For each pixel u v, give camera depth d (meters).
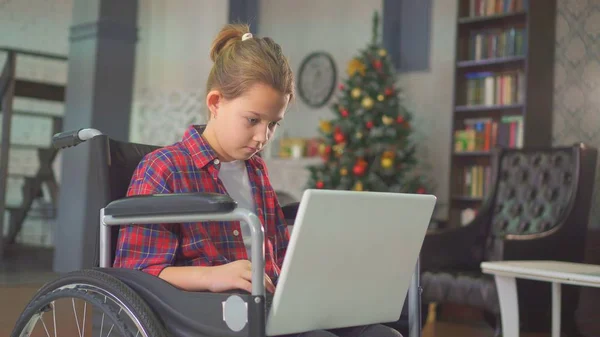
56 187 8.21
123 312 1.50
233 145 1.66
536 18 5.95
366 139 6.84
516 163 4.36
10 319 3.79
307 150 7.98
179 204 1.45
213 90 1.66
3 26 9.06
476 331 4.36
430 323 4.70
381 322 1.73
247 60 1.61
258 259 1.39
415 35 7.59
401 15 7.71
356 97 6.93
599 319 4.39
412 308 1.78
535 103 5.95
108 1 6.03
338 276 1.52
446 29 7.29
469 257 4.18
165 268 1.56
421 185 6.76
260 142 1.65
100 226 1.67
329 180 6.92
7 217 8.76
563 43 6.02
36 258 7.14
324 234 1.43
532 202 4.23
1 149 6.57
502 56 6.27
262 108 1.61
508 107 6.15
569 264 2.97
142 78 8.77
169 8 8.65
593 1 5.88
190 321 1.48
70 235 5.93
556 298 2.91
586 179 4.09
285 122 8.51
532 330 4.30
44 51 9.34
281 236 1.87
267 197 1.84
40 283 5.26
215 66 1.67
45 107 9.34
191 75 8.43
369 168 6.88
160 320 1.52
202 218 1.45
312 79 8.34
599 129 5.80
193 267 1.55
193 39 8.45
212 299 1.44
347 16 8.17
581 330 4.30
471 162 6.53
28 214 8.80
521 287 3.79
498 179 4.39
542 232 3.92
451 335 4.18
